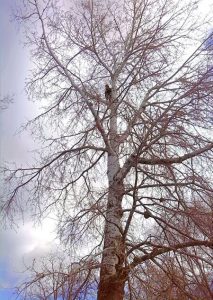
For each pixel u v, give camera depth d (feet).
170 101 27.02
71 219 25.91
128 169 25.70
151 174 24.49
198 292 22.36
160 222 25.02
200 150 25.93
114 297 24.18
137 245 23.89
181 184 24.29
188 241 23.90
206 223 23.75
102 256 25.44
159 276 22.90
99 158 31.37
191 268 22.66
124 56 32.50
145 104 28.68
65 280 22.30
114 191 26.12
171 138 25.44
